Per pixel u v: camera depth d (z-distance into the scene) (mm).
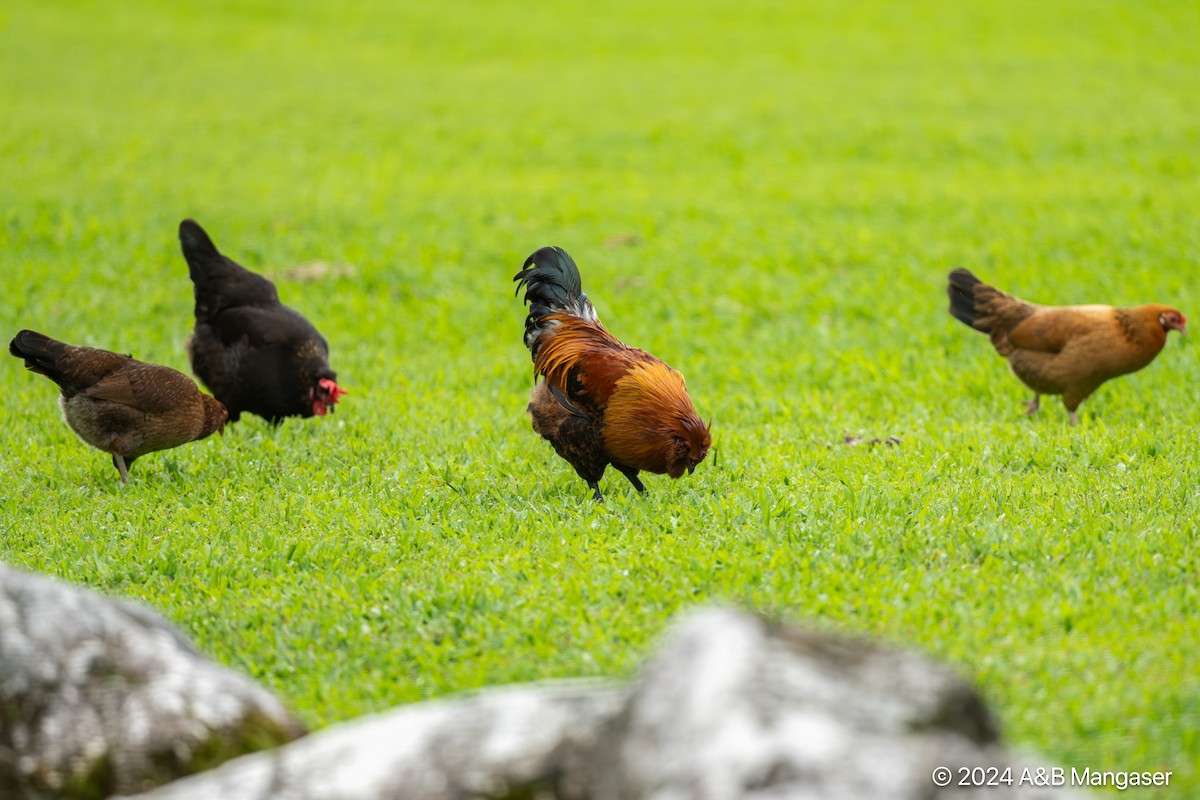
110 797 9492
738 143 56656
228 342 24375
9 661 9969
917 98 63312
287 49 80000
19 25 83375
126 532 18844
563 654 13938
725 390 27297
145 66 73688
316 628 15156
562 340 19750
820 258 39344
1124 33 76750
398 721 8562
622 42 81750
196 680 10133
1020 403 24984
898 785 6930
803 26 84688
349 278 37844
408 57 78500
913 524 17625
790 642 8062
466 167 53750
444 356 31156
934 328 31375
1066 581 15141
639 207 46656
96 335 32281
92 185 48812
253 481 21312
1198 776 10680
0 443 24047
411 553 17609
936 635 13859
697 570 16188
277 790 8195
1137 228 39875
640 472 21422
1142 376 26328
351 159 54781
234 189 49062
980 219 42844
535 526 18375
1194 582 15125
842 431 23391
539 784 7859
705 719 7273
